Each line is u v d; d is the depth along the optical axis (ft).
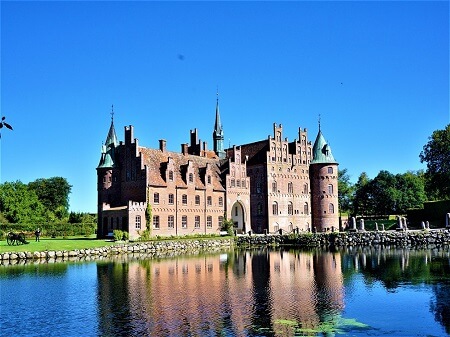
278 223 366.02
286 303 107.65
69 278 145.48
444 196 444.55
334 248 268.62
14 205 401.90
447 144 355.77
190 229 312.09
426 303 107.04
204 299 112.27
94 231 335.88
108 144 320.50
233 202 343.67
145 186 288.71
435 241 275.59
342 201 506.48
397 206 444.14
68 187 517.55
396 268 164.25
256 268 169.27
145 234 279.69
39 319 95.66
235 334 83.87
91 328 88.74
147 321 92.79
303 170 387.75
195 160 338.95
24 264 185.37
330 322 91.35
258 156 372.17
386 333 84.28
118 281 139.13
